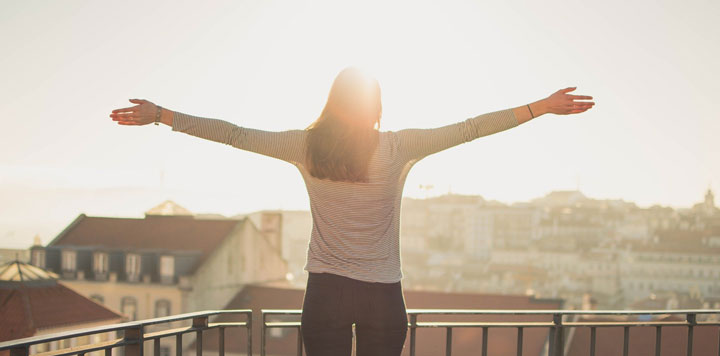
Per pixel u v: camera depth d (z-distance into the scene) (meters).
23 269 21.78
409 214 199.50
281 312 3.30
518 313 3.66
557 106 2.34
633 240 161.00
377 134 2.26
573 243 160.00
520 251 158.12
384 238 2.35
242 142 2.33
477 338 23.14
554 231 180.75
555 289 137.75
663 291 132.38
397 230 2.41
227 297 34.06
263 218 40.69
